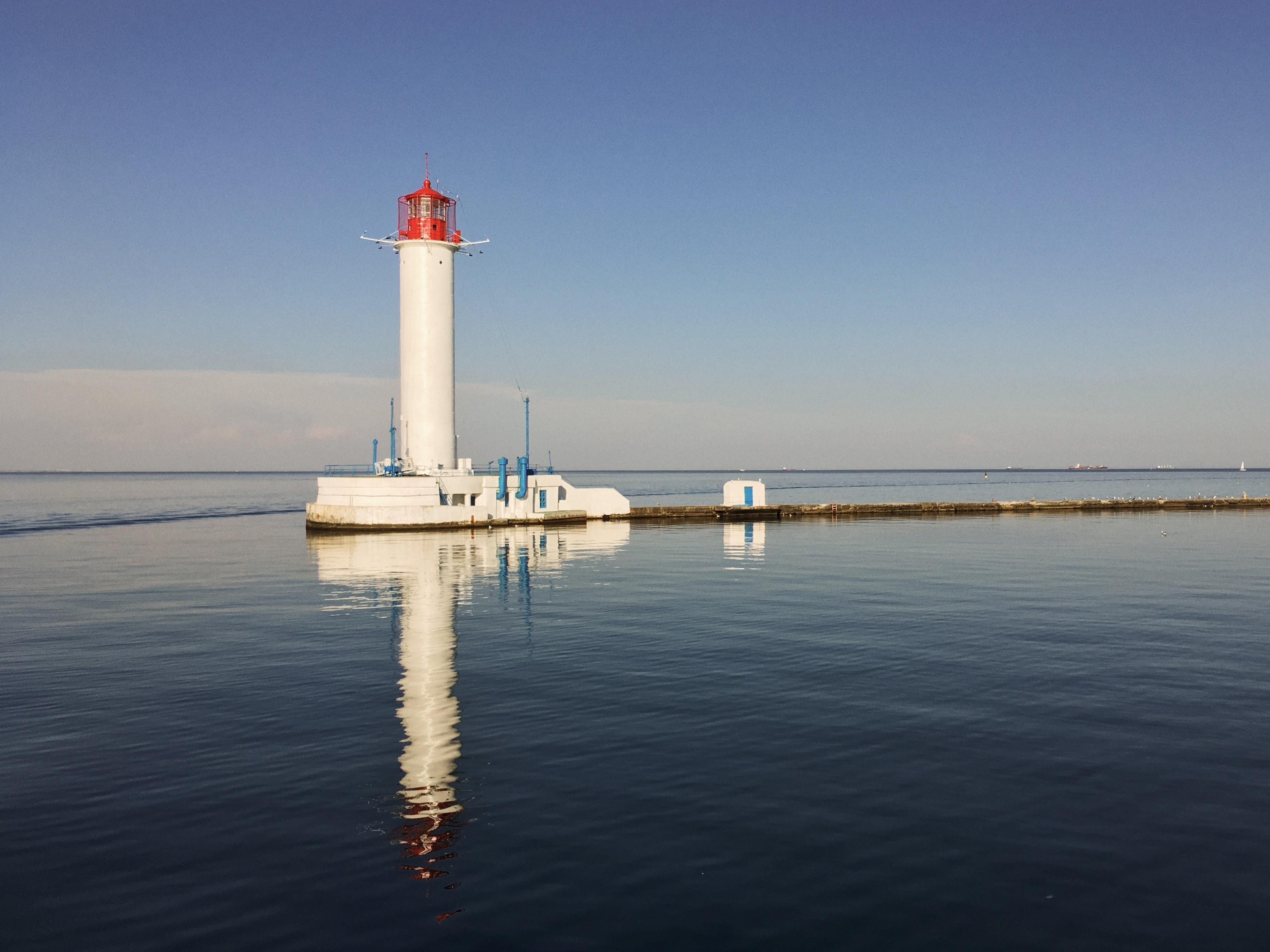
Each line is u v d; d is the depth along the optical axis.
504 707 16.80
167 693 17.97
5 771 13.36
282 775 13.16
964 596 31.56
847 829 11.13
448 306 63.94
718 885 9.70
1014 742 14.58
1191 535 63.12
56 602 31.17
